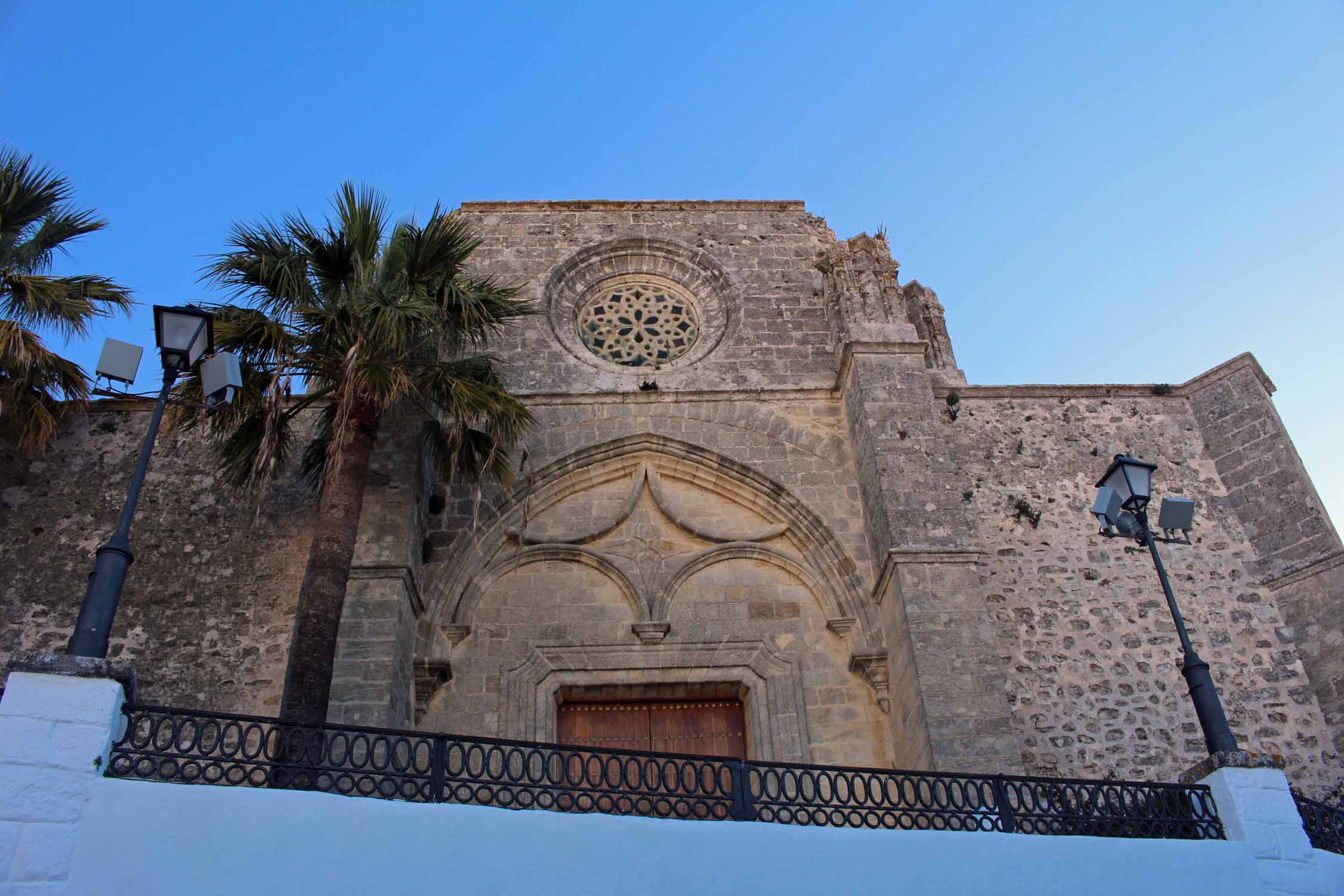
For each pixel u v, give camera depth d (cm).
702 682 1675
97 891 815
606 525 1817
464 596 1733
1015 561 1784
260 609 1678
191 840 852
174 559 1727
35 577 1703
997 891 1005
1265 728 1636
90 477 1812
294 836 875
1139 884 1034
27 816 823
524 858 916
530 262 2186
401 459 1734
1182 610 1742
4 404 1750
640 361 2089
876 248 2103
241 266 1589
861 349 1894
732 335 2103
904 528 1666
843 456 1902
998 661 1525
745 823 988
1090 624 1725
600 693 1681
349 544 1397
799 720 1641
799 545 1823
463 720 1620
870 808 1070
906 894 986
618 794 1007
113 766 879
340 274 1638
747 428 1939
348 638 1541
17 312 1703
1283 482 1822
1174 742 1623
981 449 1911
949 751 1452
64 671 883
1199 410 1967
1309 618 1706
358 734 1070
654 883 934
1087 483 1878
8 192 1738
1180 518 1257
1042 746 1612
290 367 1530
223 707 1589
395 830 900
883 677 1655
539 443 1902
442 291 1662
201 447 1842
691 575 1780
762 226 2283
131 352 1074
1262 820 1091
